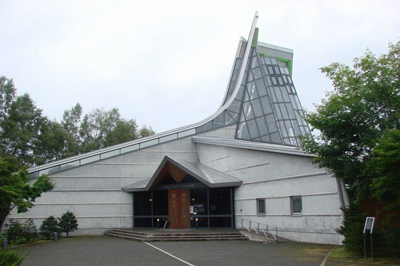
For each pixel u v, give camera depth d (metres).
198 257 18.62
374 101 18.33
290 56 51.56
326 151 18.97
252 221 30.17
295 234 25.97
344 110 18.50
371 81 18.77
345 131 18.42
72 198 36.59
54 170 36.56
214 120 41.91
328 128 18.55
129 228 36.56
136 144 38.84
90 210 36.88
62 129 64.56
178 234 28.41
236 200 32.22
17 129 54.84
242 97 44.09
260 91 42.69
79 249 23.64
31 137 57.09
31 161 55.81
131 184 37.94
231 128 42.66
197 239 27.84
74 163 37.06
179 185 34.16
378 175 17.02
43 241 30.73
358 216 18.67
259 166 29.83
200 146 39.09
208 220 32.75
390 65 18.97
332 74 20.38
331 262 16.05
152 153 39.06
